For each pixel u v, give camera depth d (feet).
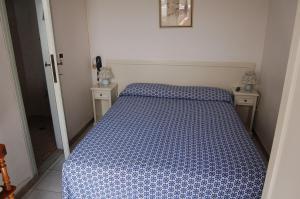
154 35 10.25
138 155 5.24
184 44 10.18
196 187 4.64
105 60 10.99
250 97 9.43
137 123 6.96
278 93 7.75
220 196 4.62
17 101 6.31
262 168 4.79
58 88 6.91
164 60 10.51
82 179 4.98
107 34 10.59
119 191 4.91
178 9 9.69
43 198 6.47
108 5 10.15
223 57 10.09
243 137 6.13
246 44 9.76
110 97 10.34
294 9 6.91
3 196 4.29
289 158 2.83
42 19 7.41
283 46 7.59
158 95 9.41
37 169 7.57
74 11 9.29
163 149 5.52
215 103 8.71
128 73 10.94
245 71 10.02
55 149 8.99
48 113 11.71
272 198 3.30
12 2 10.07
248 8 9.31
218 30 9.76
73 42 9.30
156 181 4.73
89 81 11.08
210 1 9.43
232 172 4.68
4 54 5.83
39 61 10.90
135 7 9.99
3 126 5.92
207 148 5.57
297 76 2.73
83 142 5.80
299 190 2.53
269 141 8.34
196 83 10.55
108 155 5.23
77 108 9.93
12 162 6.29
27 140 6.79
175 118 7.36
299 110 2.63
